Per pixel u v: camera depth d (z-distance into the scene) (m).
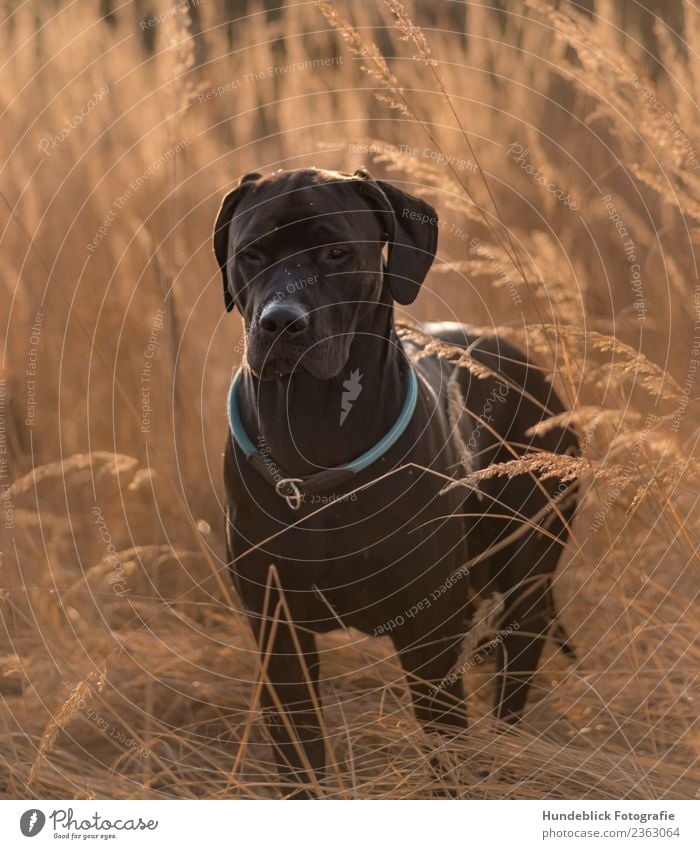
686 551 3.14
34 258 5.08
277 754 2.82
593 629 3.61
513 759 2.89
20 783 3.09
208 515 4.46
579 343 3.50
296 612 2.84
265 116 5.55
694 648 3.00
